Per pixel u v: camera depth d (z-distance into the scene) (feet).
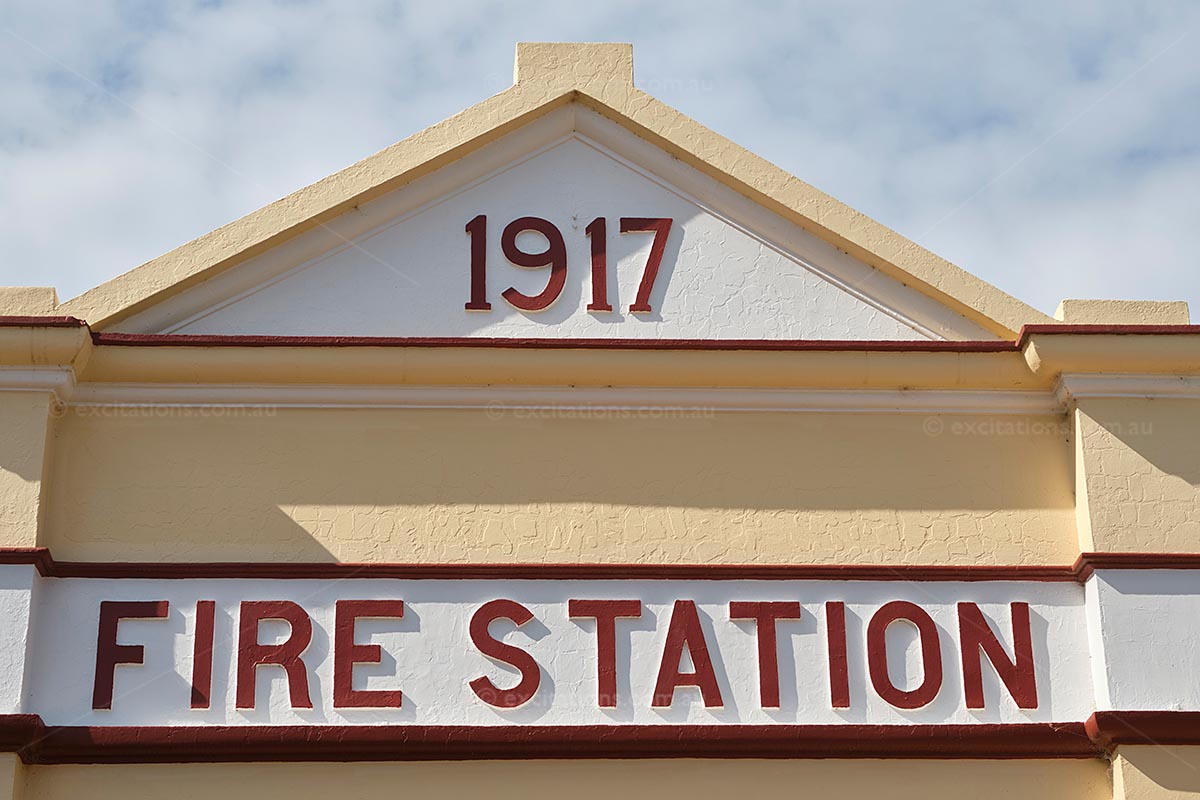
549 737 40.78
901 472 44.32
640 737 40.88
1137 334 44.21
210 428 43.78
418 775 40.75
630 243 46.26
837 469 44.21
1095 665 42.09
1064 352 44.19
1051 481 44.42
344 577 42.27
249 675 41.19
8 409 42.78
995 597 42.88
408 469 43.62
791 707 41.57
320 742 40.50
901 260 45.85
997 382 44.96
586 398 44.50
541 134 47.09
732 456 44.24
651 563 42.88
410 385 44.29
